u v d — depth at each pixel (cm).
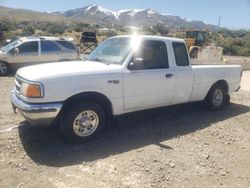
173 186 436
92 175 454
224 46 6009
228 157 538
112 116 610
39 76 512
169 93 667
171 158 518
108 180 442
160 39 656
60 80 518
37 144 546
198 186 440
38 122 514
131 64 598
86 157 507
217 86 794
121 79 582
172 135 623
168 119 724
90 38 3184
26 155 505
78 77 535
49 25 8212
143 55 621
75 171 463
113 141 577
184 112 790
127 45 623
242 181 462
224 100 827
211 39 6812
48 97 510
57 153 517
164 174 466
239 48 6006
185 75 690
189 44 3272
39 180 434
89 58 670
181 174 469
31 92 506
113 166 482
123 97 593
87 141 568
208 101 786
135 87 605
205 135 635
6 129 612
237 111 833
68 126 541
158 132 636
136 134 618
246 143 607
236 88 847
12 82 1202
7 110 753
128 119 705
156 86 638
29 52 1433
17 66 1423
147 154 528
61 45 1502
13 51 1409
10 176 440
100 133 611
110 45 661
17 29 6731
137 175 459
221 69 785
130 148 550
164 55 658
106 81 564
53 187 419
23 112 515
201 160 519
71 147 541
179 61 686
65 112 541
